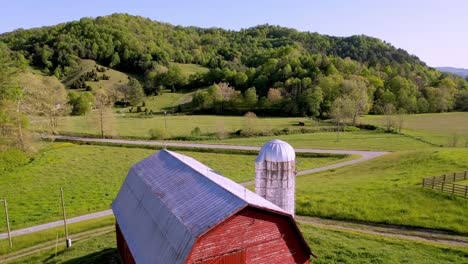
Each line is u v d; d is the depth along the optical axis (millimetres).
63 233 38094
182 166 24516
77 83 177625
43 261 30062
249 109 144250
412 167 53844
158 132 100188
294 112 135250
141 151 85625
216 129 110438
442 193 37969
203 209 17844
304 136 98500
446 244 28500
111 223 40562
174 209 19172
